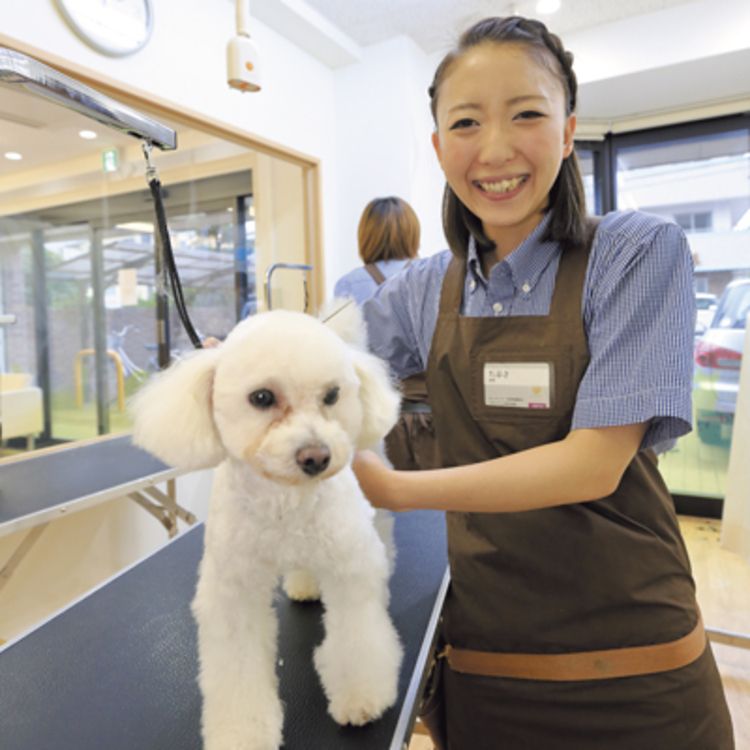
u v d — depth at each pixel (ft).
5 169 10.18
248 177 9.32
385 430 2.37
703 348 10.04
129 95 6.12
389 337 3.40
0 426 9.47
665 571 2.70
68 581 6.91
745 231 9.61
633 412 2.12
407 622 2.84
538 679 2.82
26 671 2.57
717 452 10.11
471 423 2.82
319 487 2.17
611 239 2.44
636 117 9.82
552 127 2.30
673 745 2.66
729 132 9.50
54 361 10.62
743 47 7.57
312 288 9.15
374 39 8.92
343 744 2.14
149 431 2.14
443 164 2.55
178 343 9.55
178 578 3.47
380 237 5.90
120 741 2.16
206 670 2.17
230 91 7.39
